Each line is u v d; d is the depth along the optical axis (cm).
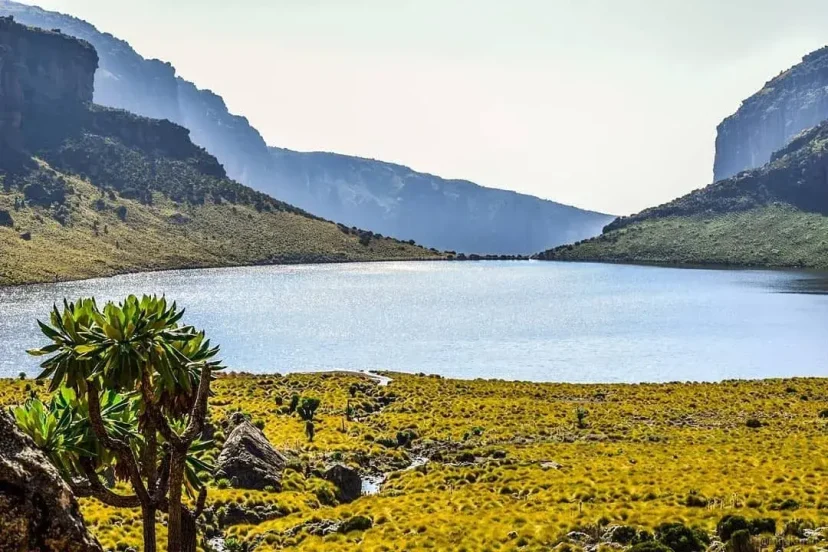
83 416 1912
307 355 15662
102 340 1856
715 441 6856
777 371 13388
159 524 4028
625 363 14425
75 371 1812
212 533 4300
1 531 918
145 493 1912
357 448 6744
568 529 3609
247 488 5288
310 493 5247
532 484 4941
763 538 3102
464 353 15862
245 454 5484
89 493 1850
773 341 16825
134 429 2019
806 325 19250
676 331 18775
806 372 13238
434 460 6519
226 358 15238
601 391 10438
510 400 9644
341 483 5541
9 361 13400
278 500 4881
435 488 5234
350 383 10875
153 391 1952
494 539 3531
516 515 3966
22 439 1002
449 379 11650
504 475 5369
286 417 8375
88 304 1909
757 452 5966
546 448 6631
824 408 8781
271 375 11744
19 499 944
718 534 3312
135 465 1888
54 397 1964
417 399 9650
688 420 8288
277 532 4169
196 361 2061
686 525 3475
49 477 987
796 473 4794
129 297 1905
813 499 3953
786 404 9169
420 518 4147
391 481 5809
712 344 16600
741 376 13012
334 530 4119
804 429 7431
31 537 942
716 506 3922
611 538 3372
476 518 4022
